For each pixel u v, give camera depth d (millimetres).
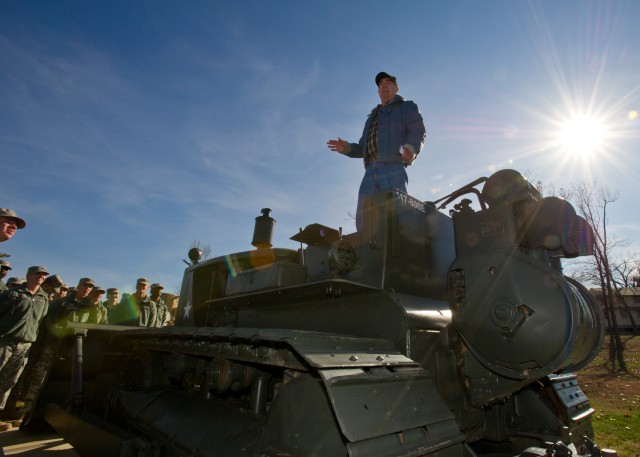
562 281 2855
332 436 2207
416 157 4219
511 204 3219
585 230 2990
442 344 3268
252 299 3887
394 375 2385
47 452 4926
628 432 7238
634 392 12703
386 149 4422
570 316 2787
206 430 3209
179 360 4105
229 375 3152
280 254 4527
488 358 3133
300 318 3740
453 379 3275
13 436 5527
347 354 2346
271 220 5195
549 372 2857
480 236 3328
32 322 6008
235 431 2994
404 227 3580
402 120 4457
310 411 2379
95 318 8375
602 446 6371
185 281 5648
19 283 6988
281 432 2477
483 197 3432
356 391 2105
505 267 3082
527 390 4113
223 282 5035
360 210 4395
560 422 3861
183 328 3742
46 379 5484
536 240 3119
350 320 3307
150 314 9500
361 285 2988
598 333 3324
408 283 3502
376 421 2041
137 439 3295
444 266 3996
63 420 4531
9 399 6602
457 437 2428
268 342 2602
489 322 3072
